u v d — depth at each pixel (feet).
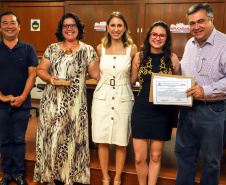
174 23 15.19
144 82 6.56
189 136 6.51
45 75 7.05
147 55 6.54
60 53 7.11
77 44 7.22
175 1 14.90
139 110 6.64
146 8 15.34
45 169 7.52
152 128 6.58
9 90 7.53
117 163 7.52
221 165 8.88
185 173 6.81
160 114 6.52
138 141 6.81
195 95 5.86
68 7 16.26
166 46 6.40
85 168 7.68
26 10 17.04
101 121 7.07
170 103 6.15
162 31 6.20
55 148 7.27
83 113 7.36
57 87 7.14
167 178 7.84
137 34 15.70
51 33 17.04
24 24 17.25
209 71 5.91
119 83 6.95
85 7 16.02
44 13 16.89
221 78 5.91
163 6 15.12
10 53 7.41
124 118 7.00
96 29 16.12
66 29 6.93
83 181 7.75
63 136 7.27
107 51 7.04
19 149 8.04
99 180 8.26
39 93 18.30
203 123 6.09
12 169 8.31
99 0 15.78
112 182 8.11
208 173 6.32
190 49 6.33
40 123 7.48
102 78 7.08
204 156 6.30
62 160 7.41
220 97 5.93
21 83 7.60
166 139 6.64
